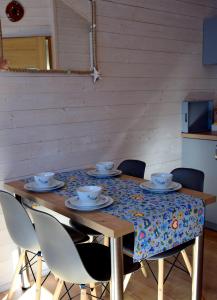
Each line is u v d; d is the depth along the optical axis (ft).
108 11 8.82
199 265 5.95
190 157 11.02
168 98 10.64
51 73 7.97
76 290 7.45
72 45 8.23
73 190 6.35
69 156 8.56
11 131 7.52
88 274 4.77
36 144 7.95
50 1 7.79
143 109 10.02
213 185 10.41
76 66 8.38
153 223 4.93
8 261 7.73
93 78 8.71
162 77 10.36
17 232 5.99
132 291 7.34
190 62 11.09
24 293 7.48
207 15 11.35
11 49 7.34
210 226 10.64
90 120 8.86
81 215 4.98
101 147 9.19
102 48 8.82
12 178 7.64
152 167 10.53
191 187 6.81
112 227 4.53
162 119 10.57
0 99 7.29
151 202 5.52
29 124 7.78
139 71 9.74
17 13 7.36
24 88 7.60
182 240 5.40
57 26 7.95
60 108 8.24
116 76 9.22
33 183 6.79
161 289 6.37
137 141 10.01
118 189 6.33
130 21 9.32
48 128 8.10
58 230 4.62
